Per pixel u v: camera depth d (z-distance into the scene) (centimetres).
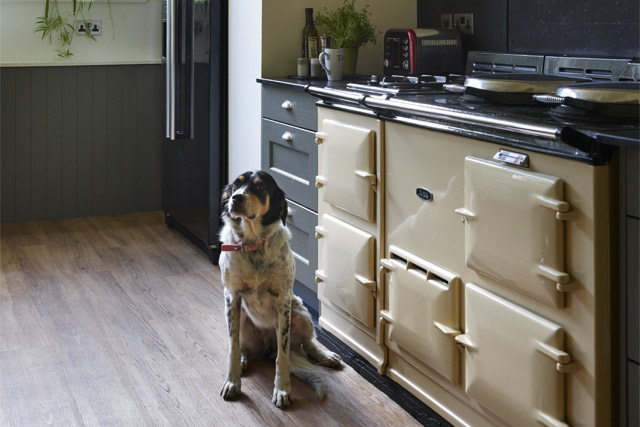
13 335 298
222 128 386
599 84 189
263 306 254
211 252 394
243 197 230
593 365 165
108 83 477
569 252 168
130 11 478
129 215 493
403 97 238
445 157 210
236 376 250
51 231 454
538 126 170
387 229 244
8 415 235
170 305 334
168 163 450
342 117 265
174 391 252
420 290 222
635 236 158
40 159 471
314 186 300
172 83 404
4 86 455
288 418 235
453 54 329
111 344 290
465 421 214
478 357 199
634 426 164
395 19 369
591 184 160
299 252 322
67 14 464
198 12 384
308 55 347
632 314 161
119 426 229
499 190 184
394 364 249
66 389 253
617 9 261
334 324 289
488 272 192
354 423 232
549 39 291
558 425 173
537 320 177
